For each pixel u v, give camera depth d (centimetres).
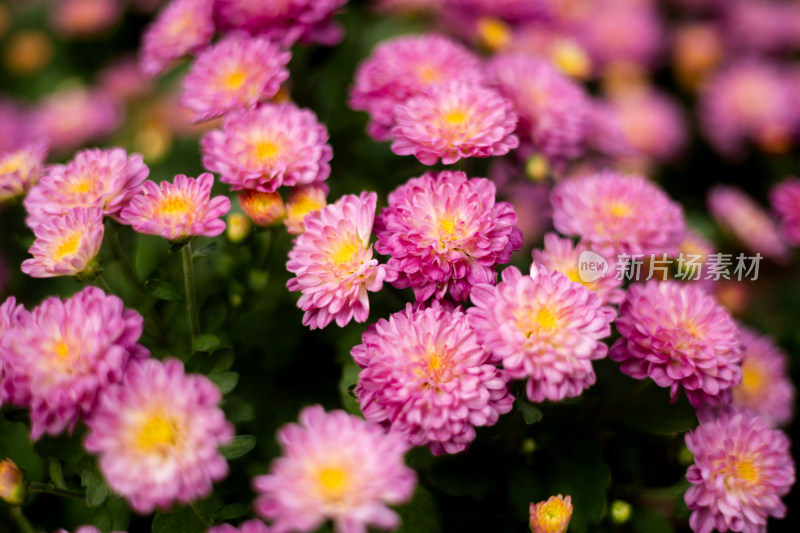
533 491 49
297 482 44
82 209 48
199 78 53
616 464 51
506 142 50
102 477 47
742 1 83
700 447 48
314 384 54
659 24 82
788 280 65
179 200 48
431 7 63
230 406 48
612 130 59
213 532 45
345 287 48
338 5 55
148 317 52
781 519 55
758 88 74
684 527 52
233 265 53
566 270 50
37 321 46
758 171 75
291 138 50
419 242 47
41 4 88
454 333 46
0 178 51
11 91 81
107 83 70
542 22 62
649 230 51
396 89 54
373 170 58
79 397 45
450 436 46
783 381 55
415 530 48
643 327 48
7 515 51
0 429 52
